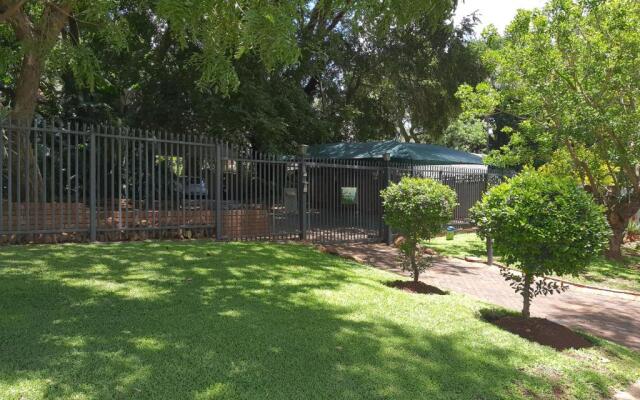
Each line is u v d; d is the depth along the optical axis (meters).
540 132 13.08
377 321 5.35
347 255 10.36
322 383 3.71
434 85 22.67
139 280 6.35
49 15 8.28
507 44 13.38
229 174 10.95
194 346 4.18
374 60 22.12
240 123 16.02
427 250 12.03
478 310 6.46
